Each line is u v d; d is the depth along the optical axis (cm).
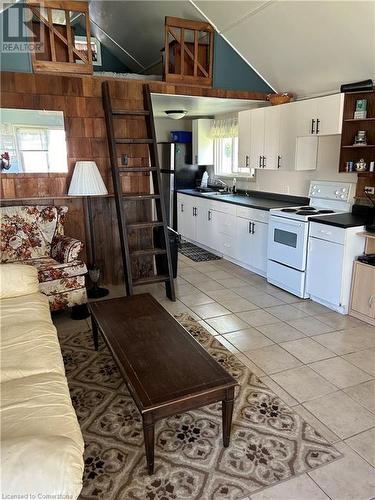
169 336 230
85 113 393
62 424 147
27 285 272
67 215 410
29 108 369
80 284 353
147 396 173
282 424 214
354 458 190
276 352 293
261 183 556
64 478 119
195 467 185
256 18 377
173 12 438
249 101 484
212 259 562
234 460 189
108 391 246
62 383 179
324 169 438
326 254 364
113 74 446
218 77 451
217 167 666
